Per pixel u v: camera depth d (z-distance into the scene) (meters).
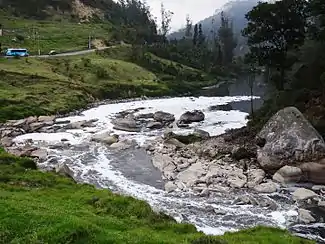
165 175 53.69
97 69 134.12
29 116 87.75
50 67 125.75
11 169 42.88
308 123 54.94
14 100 91.62
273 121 59.12
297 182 51.47
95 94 117.50
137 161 60.75
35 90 102.50
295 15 72.50
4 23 175.50
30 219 24.09
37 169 47.44
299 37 74.94
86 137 74.56
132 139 72.94
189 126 84.31
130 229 26.83
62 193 36.34
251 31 77.38
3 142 68.88
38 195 34.16
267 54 75.69
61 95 105.06
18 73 109.94
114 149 67.06
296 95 68.69
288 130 54.84
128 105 113.31
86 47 164.62
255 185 49.25
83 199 34.38
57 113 94.31
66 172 50.72
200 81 170.75
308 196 45.22
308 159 52.41
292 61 77.06
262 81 176.50
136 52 165.75
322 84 65.69
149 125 84.00
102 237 22.53
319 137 53.50
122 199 34.50
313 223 39.38
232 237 29.27
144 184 50.75
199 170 53.28
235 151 59.25
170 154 62.22
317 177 51.31
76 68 131.00
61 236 21.88
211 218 40.16
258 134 61.38
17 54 133.88
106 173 55.16
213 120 90.75
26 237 22.00
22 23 182.50
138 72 147.25
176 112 102.81
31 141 71.50
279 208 42.97
